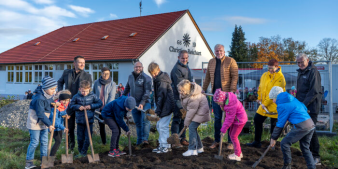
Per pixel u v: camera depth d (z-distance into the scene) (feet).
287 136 14.33
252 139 23.98
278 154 17.63
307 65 17.44
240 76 33.37
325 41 137.69
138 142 20.75
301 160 16.70
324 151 19.77
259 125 19.83
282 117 14.25
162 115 17.83
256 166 15.03
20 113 28.07
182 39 84.17
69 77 20.26
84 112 17.98
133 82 20.52
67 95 16.37
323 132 25.29
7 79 93.50
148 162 15.84
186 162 15.34
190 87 16.52
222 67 18.93
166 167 14.47
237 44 161.68
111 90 21.01
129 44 75.51
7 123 26.73
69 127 19.81
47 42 97.09
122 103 17.38
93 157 16.37
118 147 18.26
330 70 25.88
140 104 19.66
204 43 94.38
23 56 91.76
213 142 20.12
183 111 18.90
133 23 88.48
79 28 99.19
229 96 15.42
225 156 17.02
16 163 16.37
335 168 15.84
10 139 22.43
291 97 14.28
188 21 86.48
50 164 15.25
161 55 76.38
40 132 16.03
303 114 14.07
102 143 21.27
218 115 19.21
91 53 77.20
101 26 94.22
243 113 15.94
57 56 82.48
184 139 20.31
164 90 17.65
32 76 86.43
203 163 15.20
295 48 149.79
